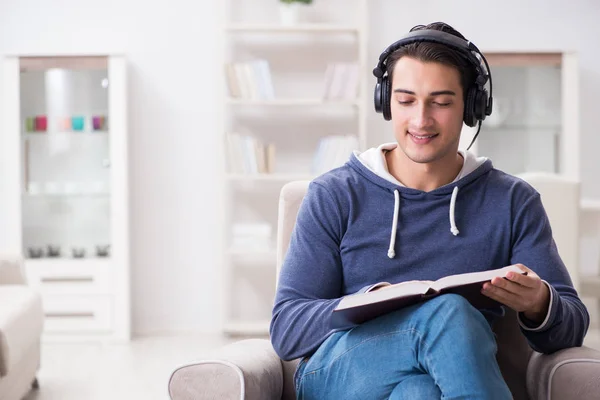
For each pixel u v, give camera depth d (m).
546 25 6.04
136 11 5.96
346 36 6.04
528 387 2.20
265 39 6.03
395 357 1.88
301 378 2.08
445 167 2.26
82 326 5.70
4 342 3.45
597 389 1.90
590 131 6.09
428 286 1.87
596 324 5.97
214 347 5.50
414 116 2.11
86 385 4.48
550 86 5.84
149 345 5.56
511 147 5.88
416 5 6.02
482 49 5.79
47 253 5.76
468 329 1.79
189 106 5.99
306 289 2.19
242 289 6.09
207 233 6.04
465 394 1.74
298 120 6.05
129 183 5.99
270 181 6.07
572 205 3.94
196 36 5.98
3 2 5.93
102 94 5.73
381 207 2.26
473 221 2.23
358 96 5.80
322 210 2.26
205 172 6.01
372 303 1.87
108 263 5.69
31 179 5.77
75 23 5.95
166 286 6.04
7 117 5.70
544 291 2.00
